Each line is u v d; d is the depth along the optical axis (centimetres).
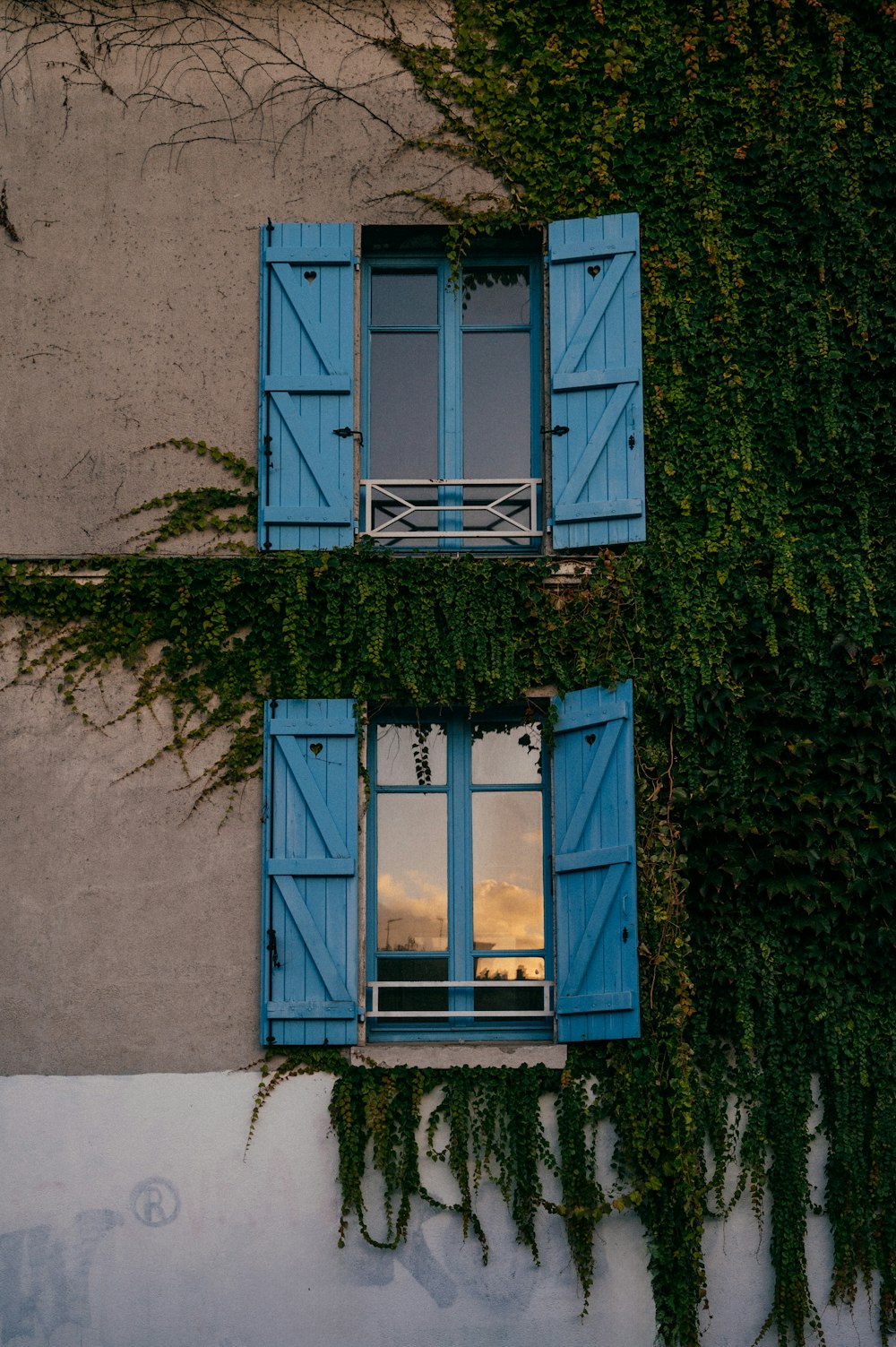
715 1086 642
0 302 711
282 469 690
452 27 728
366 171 719
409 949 683
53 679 677
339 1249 628
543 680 677
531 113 719
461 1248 628
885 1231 631
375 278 745
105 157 721
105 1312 622
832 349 699
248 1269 625
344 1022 643
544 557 686
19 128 723
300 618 671
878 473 695
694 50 716
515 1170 632
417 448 730
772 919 655
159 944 657
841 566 685
